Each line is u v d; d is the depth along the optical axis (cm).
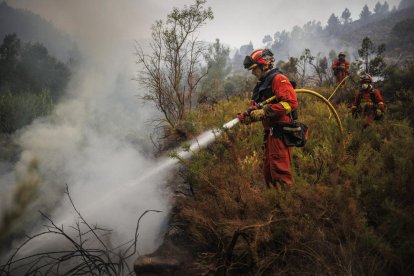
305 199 236
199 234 251
